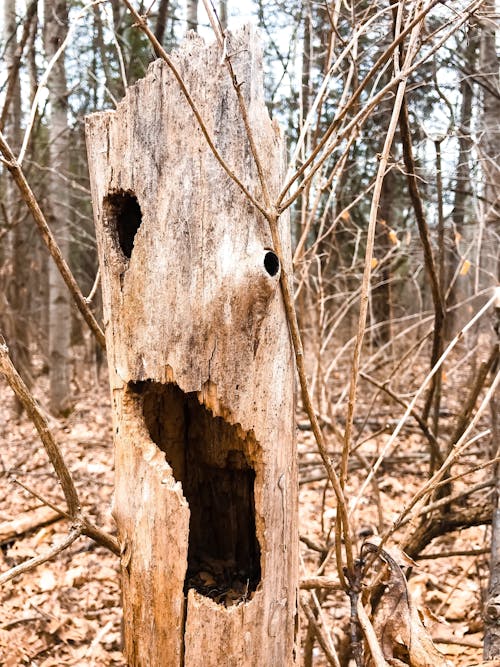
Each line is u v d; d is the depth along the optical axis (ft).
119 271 4.86
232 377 4.50
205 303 4.46
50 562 11.06
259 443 4.62
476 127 9.69
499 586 6.36
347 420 4.85
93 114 4.92
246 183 4.44
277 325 4.62
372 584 5.24
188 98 3.86
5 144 4.65
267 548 4.70
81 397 25.46
